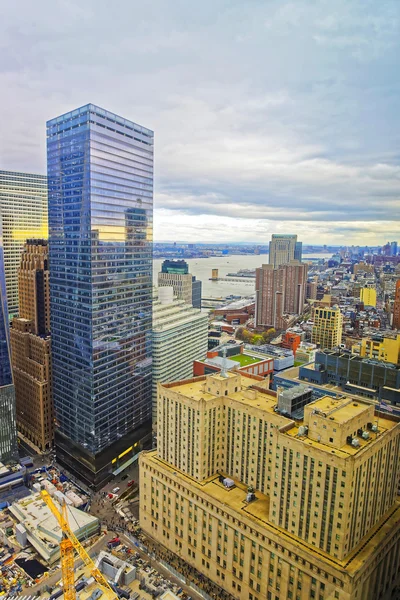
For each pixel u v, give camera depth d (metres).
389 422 160.38
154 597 155.00
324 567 132.38
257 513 158.00
